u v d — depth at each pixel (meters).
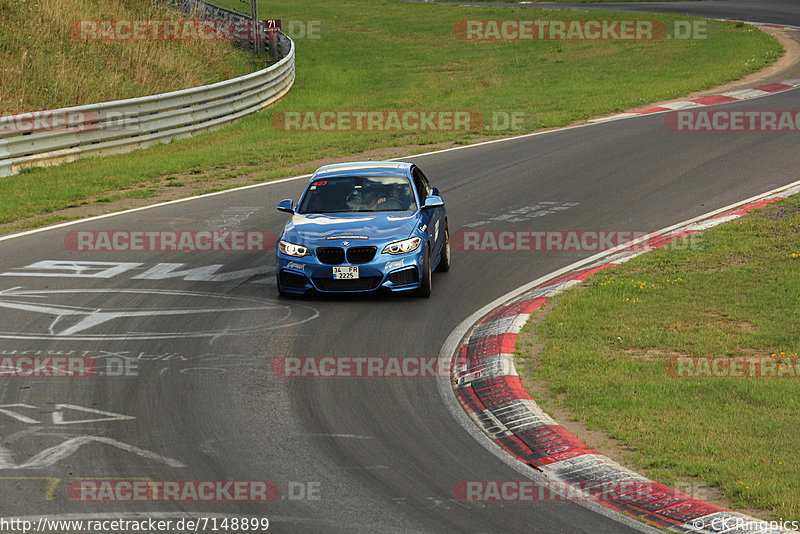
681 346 33.44
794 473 22.62
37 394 29.56
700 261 45.00
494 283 44.31
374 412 28.44
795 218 50.94
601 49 143.75
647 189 62.38
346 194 44.69
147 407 28.56
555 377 30.52
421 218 42.75
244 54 132.00
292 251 41.00
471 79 126.00
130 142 81.31
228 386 30.56
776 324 35.41
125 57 104.69
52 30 103.00
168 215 59.03
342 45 161.00
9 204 60.75
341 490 22.88
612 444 25.27
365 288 40.72
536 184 65.81
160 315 38.88
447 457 25.06
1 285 43.62
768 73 108.56
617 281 42.22
